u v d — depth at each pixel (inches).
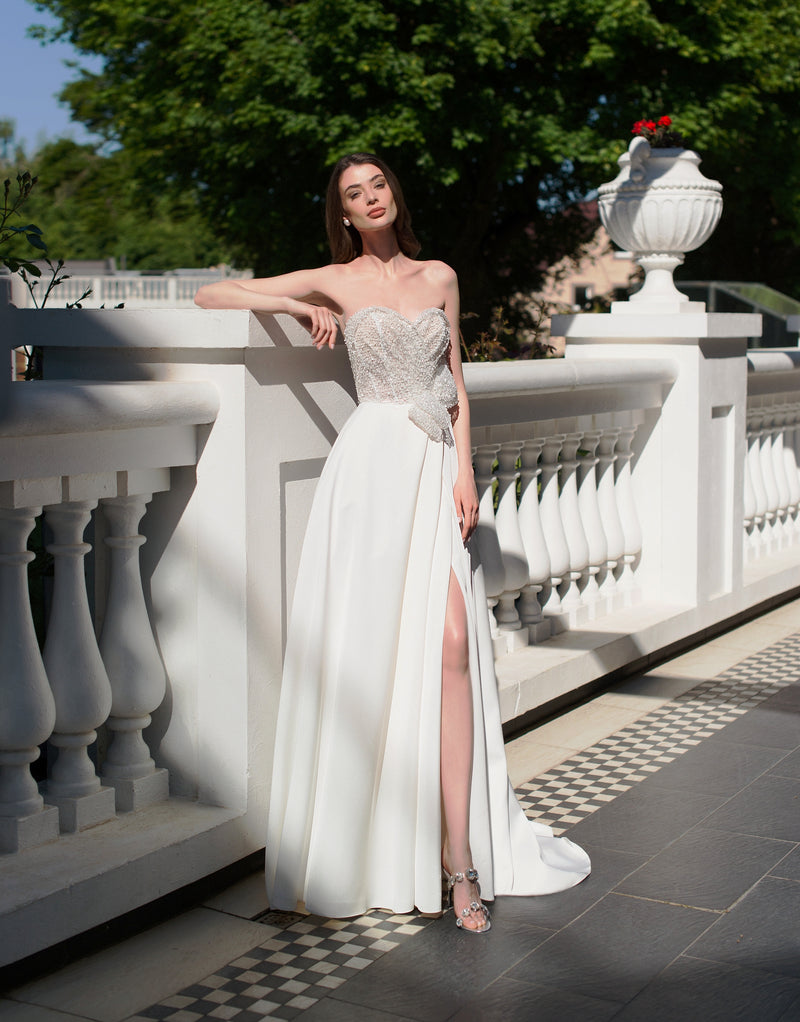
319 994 106.1
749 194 976.9
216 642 129.0
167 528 131.3
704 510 236.8
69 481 114.0
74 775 122.0
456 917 121.8
